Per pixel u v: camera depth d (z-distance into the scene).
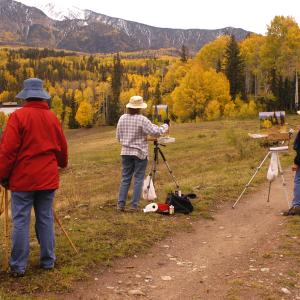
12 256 5.77
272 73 89.75
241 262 6.78
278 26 89.94
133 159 9.61
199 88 77.12
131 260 6.75
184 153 33.06
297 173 9.66
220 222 9.29
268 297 5.46
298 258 6.87
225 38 116.56
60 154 6.10
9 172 5.63
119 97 149.88
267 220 9.45
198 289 5.75
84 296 5.40
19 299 5.12
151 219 9.03
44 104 5.85
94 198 13.38
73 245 6.74
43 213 5.95
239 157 25.75
